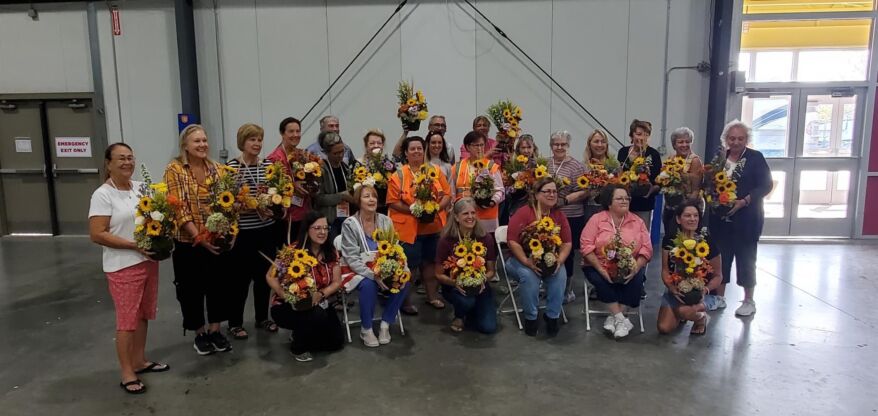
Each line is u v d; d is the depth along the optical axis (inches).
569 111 259.9
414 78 262.1
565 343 138.0
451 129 264.2
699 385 114.4
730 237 155.2
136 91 272.4
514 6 254.2
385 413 105.3
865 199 253.9
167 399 111.7
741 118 253.3
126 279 110.7
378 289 141.0
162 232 108.2
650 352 131.4
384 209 174.2
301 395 112.6
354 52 261.4
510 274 149.0
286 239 148.4
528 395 111.4
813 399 108.2
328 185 157.6
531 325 143.0
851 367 121.8
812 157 253.6
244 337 142.5
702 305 139.5
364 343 138.3
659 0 248.8
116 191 110.7
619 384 115.5
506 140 188.9
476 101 261.6
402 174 154.3
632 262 136.3
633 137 182.5
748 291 154.6
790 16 243.4
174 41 266.5
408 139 155.9
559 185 159.5
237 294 139.8
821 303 164.2
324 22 260.2
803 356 127.6
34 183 285.1
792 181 256.5
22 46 274.2
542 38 255.6
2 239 279.4
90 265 222.5
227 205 118.1
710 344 135.3
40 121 279.1
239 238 135.1
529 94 259.9
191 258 125.2
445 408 106.8
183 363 128.3
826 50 246.4
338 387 115.8
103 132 276.8
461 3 255.9
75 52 272.7
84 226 288.0
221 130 270.4
